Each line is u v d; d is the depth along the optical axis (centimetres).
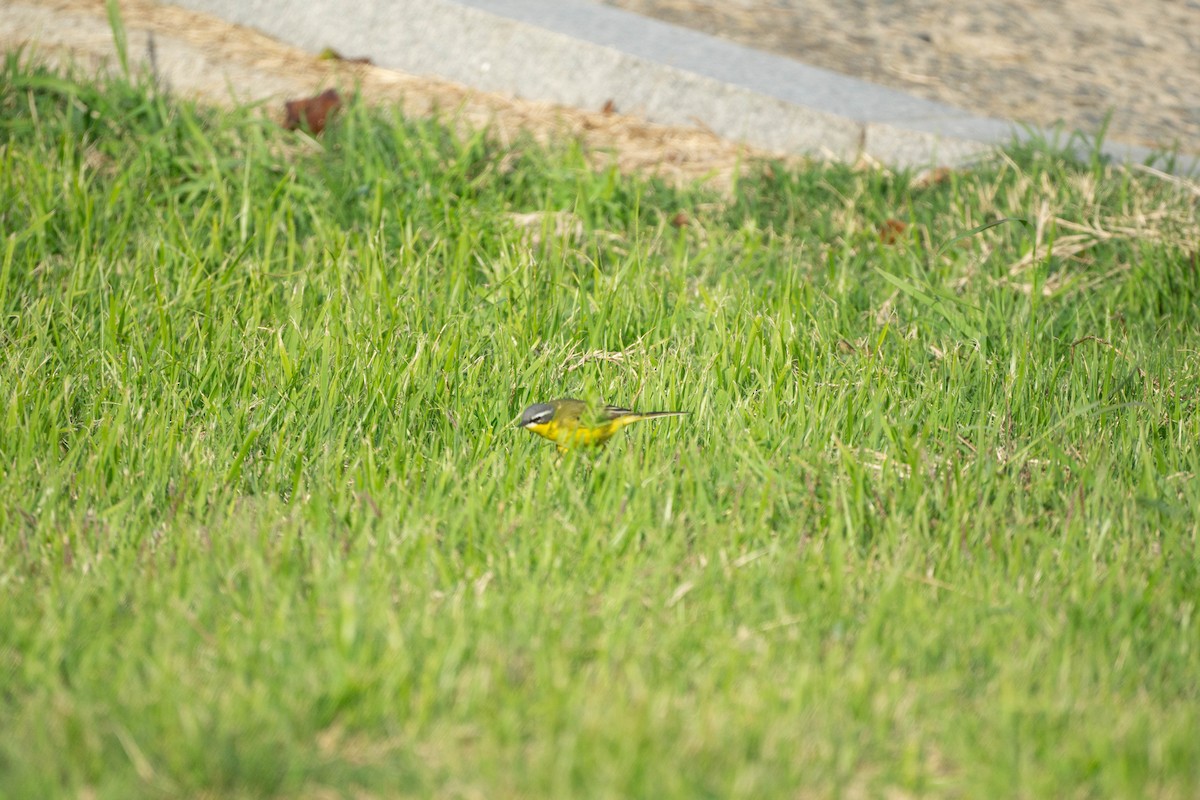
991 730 644
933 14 2188
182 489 882
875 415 980
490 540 820
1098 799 603
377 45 1875
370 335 1113
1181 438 1001
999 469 943
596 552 805
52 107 1551
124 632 713
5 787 590
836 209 1487
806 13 2145
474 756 626
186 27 1891
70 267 1267
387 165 1504
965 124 1698
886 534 848
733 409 1013
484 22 1812
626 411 970
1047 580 795
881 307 1238
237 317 1166
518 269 1243
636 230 1373
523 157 1561
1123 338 1182
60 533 830
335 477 914
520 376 1078
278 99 1705
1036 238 1372
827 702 662
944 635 728
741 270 1327
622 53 1753
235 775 603
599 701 653
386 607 722
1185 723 643
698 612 748
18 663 688
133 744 613
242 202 1396
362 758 626
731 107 1716
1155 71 2020
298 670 668
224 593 762
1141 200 1453
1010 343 1159
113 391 1028
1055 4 2277
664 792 586
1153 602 771
